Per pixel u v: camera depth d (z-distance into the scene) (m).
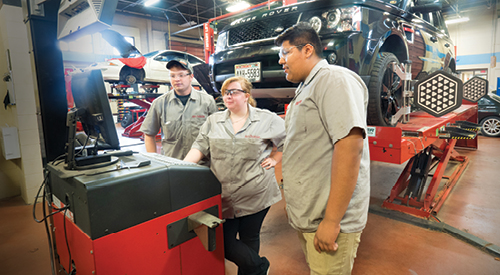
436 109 1.53
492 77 14.65
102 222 0.92
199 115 2.02
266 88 2.91
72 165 1.09
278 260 2.07
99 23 1.07
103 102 1.10
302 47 1.14
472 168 4.39
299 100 1.15
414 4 3.23
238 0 12.57
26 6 1.40
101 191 0.91
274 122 1.64
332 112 0.99
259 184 1.57
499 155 5.22
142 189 1.01
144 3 12.30
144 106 7.58
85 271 1.01
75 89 1.24
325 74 1.05
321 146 1.10
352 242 1.12
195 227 1.16
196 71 3.73
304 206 1.15
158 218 1.07
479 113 7.43
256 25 2.95
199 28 16.31
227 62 3.15
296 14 2.67
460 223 2.59
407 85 2.52
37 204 3.39
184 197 1.15
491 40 14.57
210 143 1.60
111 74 6.71
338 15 2.39
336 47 2.38
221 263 1.37
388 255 2.10
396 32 2.77
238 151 1.55
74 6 1.19
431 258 2.05
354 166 0.98
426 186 3.59
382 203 3.05
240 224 1.68
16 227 2.79
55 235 1.33
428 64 3.65
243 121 1.61
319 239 1.07
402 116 2.57
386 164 4.86
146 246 1.05
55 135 1.50
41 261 2.21
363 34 2.38
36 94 1.47
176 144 2.02
